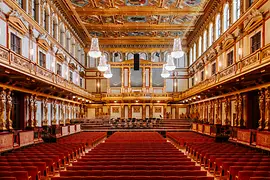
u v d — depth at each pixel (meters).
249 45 19.22
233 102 23.83
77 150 14.55
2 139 13.50
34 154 11.81
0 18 16.05
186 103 44.22
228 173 9.22
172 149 13.09
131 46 44.31
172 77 44.31
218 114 27.70
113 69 44.12
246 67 17.52
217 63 26.73
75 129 27.75
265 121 17.64
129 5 29.11
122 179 7.02
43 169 9.44
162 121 36.97
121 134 24.62
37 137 18.95
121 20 34.16
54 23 27.84
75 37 37.16
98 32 39.41
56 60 27.58
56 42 27.42
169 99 42.78
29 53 20.44
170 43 43.78
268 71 14.99
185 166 8.59
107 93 43.50
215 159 10.76
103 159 10.02
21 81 19.12
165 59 44.19
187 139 19.48
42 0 23.45
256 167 8.66
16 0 19.17
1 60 14.03
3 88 17.56
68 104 33.81
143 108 43.91
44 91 24.88
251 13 18.23
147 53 44.44
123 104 43.91
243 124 21.56
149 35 41.72
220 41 25.77
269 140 13.32
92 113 44.41
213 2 27.27
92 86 44.47
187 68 44.03
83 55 43.66
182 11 30.14
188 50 43.75
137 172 7.80
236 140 18.33
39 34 22.42
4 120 17.62
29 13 21.02
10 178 7.03
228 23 24.36
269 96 17.28
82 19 33.50
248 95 20.98
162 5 28.84
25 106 21.48
